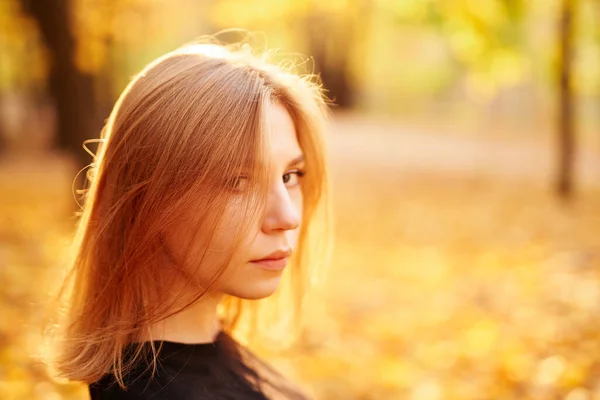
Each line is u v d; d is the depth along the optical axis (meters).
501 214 8.94
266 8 9.70
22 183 11.63
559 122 9.65
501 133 23.45
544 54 11.64
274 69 1.12
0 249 6.34
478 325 4.67
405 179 12.52
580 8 9.96
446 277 6.14
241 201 0.98
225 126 0.97
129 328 1.05
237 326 1.47
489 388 3.61
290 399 1.24
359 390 3.74
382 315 5.10
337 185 11.87
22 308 4.49
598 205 9.31
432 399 3.61
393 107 34.19
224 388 1.11
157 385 1.02
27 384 3.31
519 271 6.10
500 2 9.09
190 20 15.90
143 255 1.00
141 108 1.02
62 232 7.46
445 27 10.08
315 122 1.15
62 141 9.16
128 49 14.90
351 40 18.59
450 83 32.22
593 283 5.34
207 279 1.01
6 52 17.59
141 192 1.01
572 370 3.57
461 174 13.12
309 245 1.34
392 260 6.93
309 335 4.54
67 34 7.81
